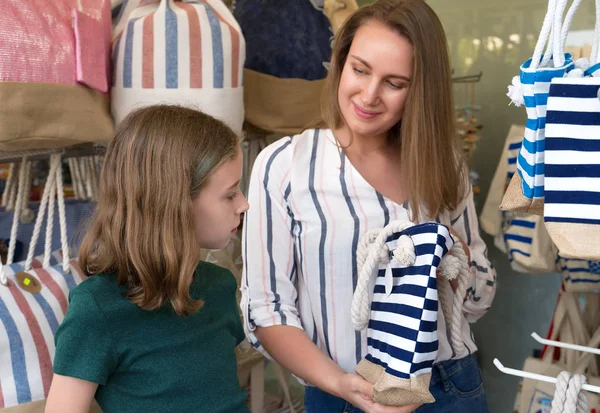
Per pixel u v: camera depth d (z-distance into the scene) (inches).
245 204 48.1
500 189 82.0
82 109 60.7
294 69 78.8
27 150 63.9
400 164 55.1
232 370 50.3
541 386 74.5
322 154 53.5
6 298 55.2
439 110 51.7
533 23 88.2
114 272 45.3
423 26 49.6
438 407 53.4
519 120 91.9
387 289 47.1
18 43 55.7
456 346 49.9
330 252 51.4
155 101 65.1
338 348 52.8
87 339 42.7
